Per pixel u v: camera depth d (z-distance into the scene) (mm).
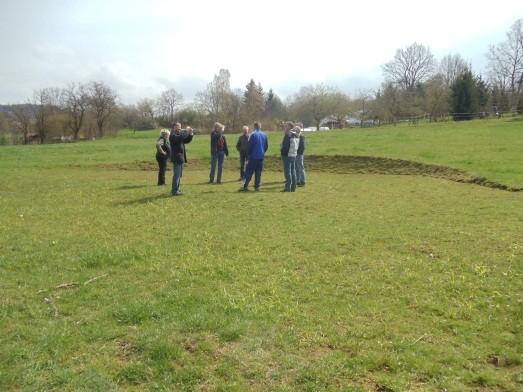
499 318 6371
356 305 6812
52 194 17141
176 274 8086
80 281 7793
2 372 5016
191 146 36469
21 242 10180
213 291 7340
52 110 71875
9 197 16516
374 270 8297
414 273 8070
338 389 4777
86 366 5199
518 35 79062
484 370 5164
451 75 95688
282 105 114062
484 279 7734
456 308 6676
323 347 5641
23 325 6176
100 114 74938
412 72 94750
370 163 25375
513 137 32844
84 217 12945
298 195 16719
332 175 23703
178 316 6344
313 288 7457
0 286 7562
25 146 44906
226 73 84750
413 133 39938
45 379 4945
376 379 4969
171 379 4957
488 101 76375
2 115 70062
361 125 76062
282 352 5488
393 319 6375
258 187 17781
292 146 17391
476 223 11664
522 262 8508
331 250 9555
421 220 12250
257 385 4859
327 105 86250
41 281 7797
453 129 42156
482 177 19281
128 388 4855
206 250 9562
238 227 11641
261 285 7566
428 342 5770
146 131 84125
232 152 31844
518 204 14094
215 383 4898
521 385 4910
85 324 6203
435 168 22484
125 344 5695
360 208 14172
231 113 81938
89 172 25734
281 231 11188
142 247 9781
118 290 7398
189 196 16297
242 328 5980
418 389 4816
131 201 15430
